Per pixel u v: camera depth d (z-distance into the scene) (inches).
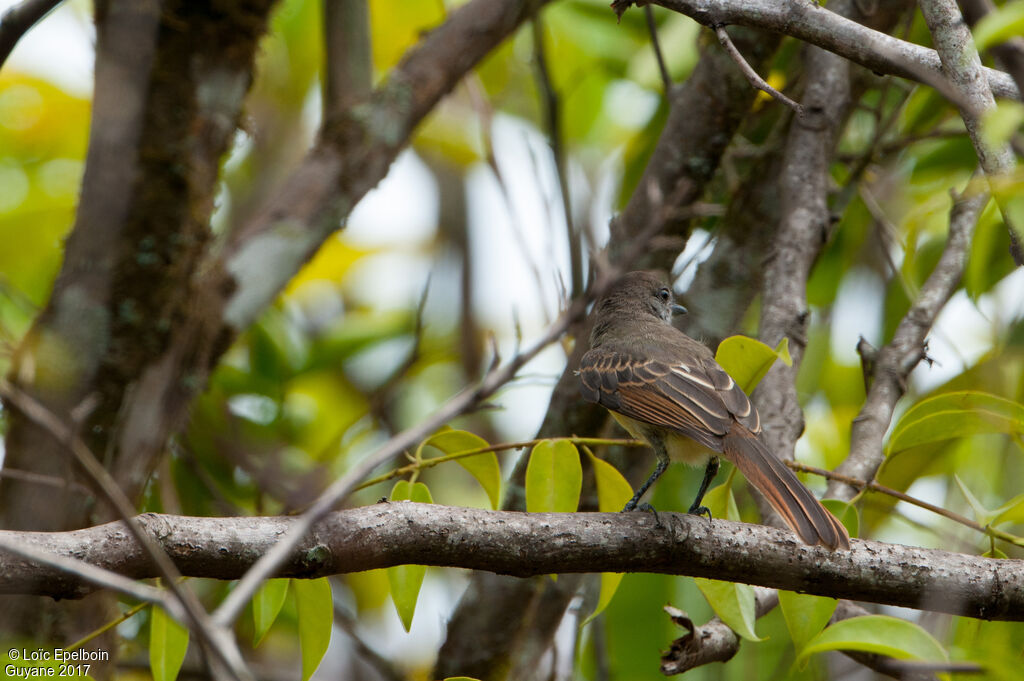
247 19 356.5
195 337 350.3
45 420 174.6
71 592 227.5
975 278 319.0
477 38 398.0
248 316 361.1
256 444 451.5
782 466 307.0
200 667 383.2
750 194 449.1
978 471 445.1
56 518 308.8
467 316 596.4
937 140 483.8
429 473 541.0
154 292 338.0
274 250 366.9
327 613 271.1
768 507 369.1
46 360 321.7
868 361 395.9
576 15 510.0
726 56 414.3
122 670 422.9
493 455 294.8
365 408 490.9
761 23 261.3
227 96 355.3
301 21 550.9
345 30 409.1
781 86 486.6
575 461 293.3
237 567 238.7
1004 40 200.8
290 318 535.2
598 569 269.6
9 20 290.2
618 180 565.9
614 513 273.0
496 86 596.4
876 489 300.5
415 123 392.5
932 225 462.0
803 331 390.3
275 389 470.0
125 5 324.8
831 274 498.3
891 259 464.1
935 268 419.5
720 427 327.9
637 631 424.5
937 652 219.9
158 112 341.7
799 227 406.3
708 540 272.1
